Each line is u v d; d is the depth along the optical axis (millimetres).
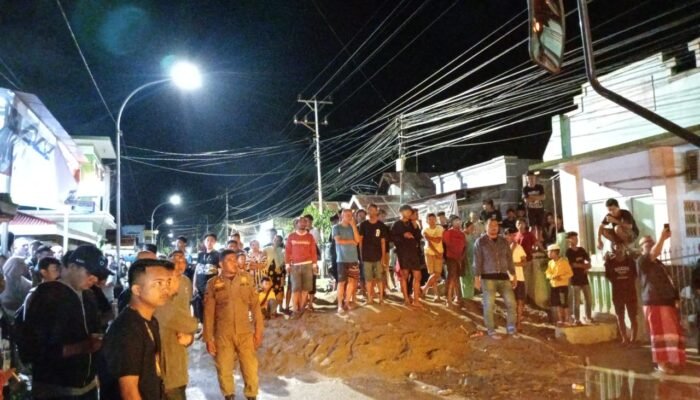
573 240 11484
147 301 3723
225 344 7336
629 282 10469
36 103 8742
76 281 4832
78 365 4480
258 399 7934
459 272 12188
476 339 10484
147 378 3611
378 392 8141
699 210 10391
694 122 11008
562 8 4633
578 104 13578
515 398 7656
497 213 14844
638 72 12141
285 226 34625
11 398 5496
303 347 10070
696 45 10938
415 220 12203
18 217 15641
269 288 12414
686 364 9062
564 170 13047
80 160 13086
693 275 8984
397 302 12227
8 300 7246
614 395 7609
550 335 10875
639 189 11703
